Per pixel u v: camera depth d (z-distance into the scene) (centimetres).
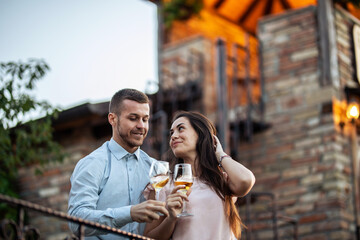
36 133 643
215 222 298
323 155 760
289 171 780
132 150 325
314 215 739
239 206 762
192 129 326
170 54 1003
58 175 843
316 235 729
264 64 857
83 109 793
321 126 775
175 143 325
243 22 1087
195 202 300
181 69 977
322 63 802
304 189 759
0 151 571
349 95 799
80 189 302
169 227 288
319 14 820
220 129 765
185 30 1071
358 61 840
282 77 833
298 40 834
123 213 279
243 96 1014
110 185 312
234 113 853
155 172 297
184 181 290
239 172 305
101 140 842
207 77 948
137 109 321
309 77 807
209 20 1057
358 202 749
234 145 801
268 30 867
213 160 319
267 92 841
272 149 805
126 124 319
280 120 813
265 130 820
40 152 636
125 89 331
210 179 311
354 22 864
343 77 809
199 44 968
